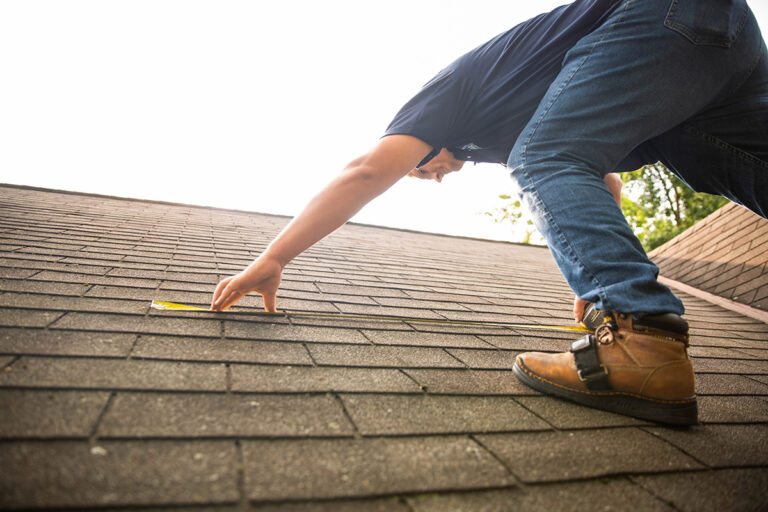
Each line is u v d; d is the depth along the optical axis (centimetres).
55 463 65
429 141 139
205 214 578
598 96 122
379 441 87
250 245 376
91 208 467
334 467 75
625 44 120
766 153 140
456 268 435
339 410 97
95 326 125
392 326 179
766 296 406
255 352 124
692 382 115
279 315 168
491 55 144
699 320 329
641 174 1862
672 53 117
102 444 71
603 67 122
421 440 89
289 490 68
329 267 316
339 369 121
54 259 212
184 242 339
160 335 126
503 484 78
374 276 309
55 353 102
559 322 246
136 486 63
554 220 123
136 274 206
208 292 192
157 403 87
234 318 155
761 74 133
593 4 131
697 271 525
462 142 153
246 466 72
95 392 87
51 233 289
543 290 384
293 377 111
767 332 335
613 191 175
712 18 114
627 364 116
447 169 174
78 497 59
